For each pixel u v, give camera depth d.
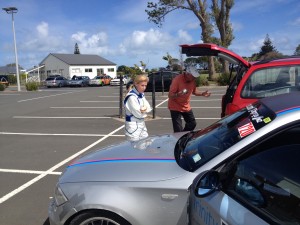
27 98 23.61
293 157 2.28
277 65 4.93
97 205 2.84
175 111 6.64
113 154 3.41
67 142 8.56
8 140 8.98
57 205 3.07
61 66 72.12
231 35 32.38
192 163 2.90
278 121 2.48
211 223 2.19
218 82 29.12
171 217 2.76
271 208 2.02
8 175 5.98
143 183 2.82
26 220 4.24
